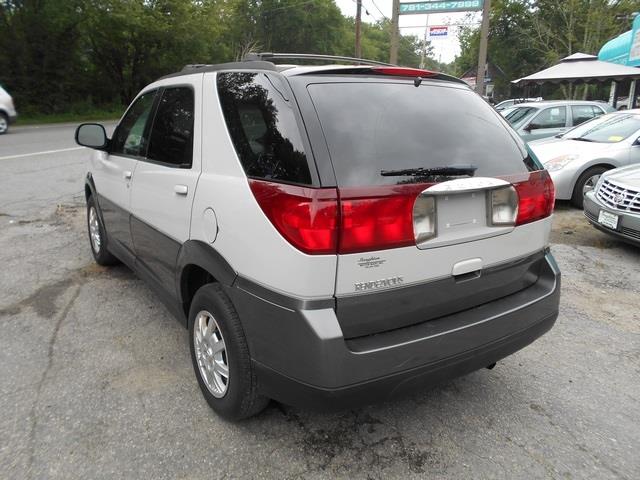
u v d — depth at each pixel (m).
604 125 8.60
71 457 2.43
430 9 18.58
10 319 3.84
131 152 3.83
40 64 27.94
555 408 2.95
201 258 2.64
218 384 2.69
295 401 2.24
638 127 7.98
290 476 2.37
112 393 2.94
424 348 2.26
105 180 4.34
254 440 2.60
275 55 2.78
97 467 2.38
